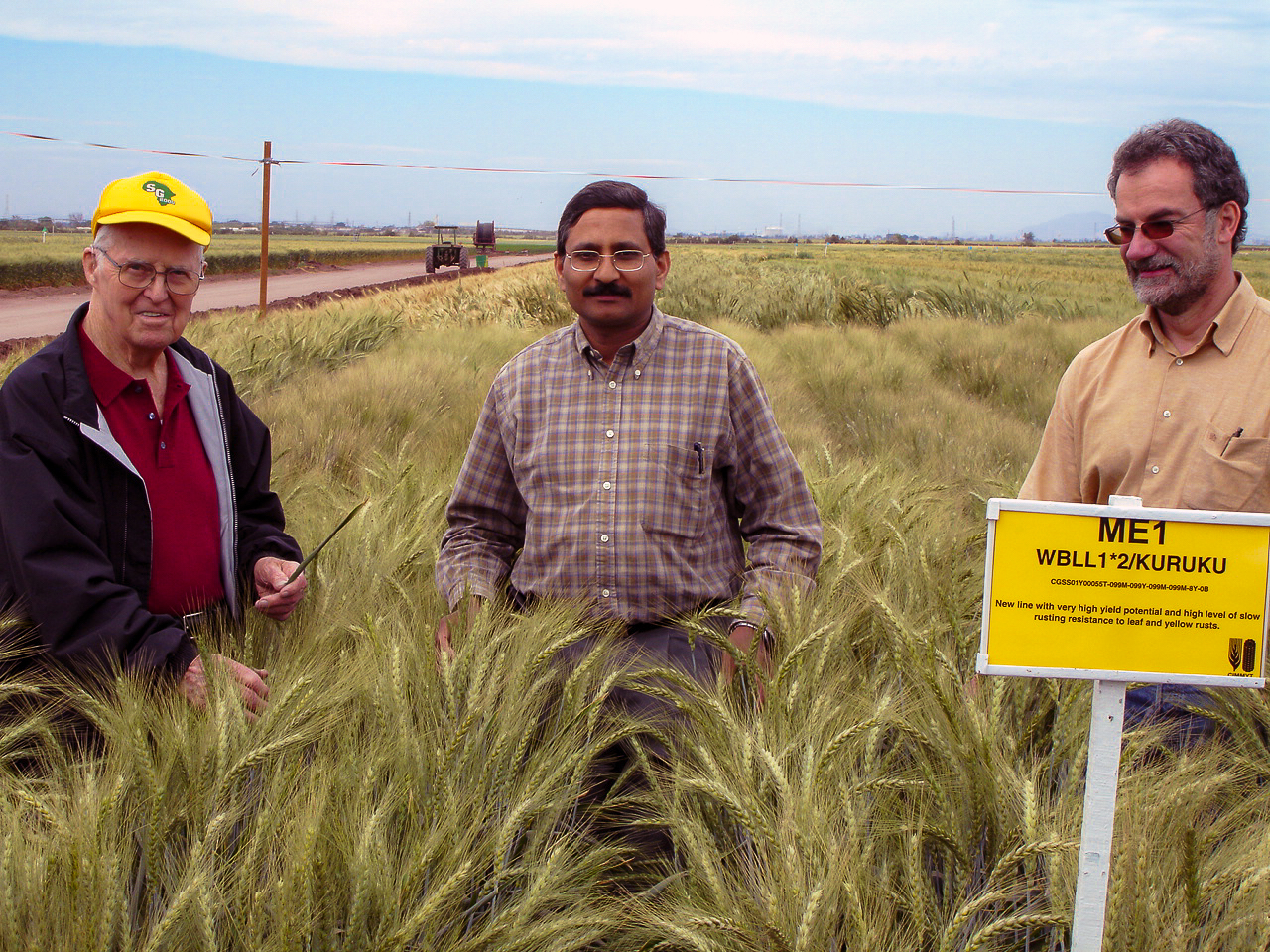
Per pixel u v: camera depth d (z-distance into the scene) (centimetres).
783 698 199
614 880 188
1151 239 232
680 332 257
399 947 140
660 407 248
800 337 1239
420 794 173
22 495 213
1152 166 230
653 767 210
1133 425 247
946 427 704
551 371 259
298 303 2423
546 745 194
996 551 144
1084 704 195
